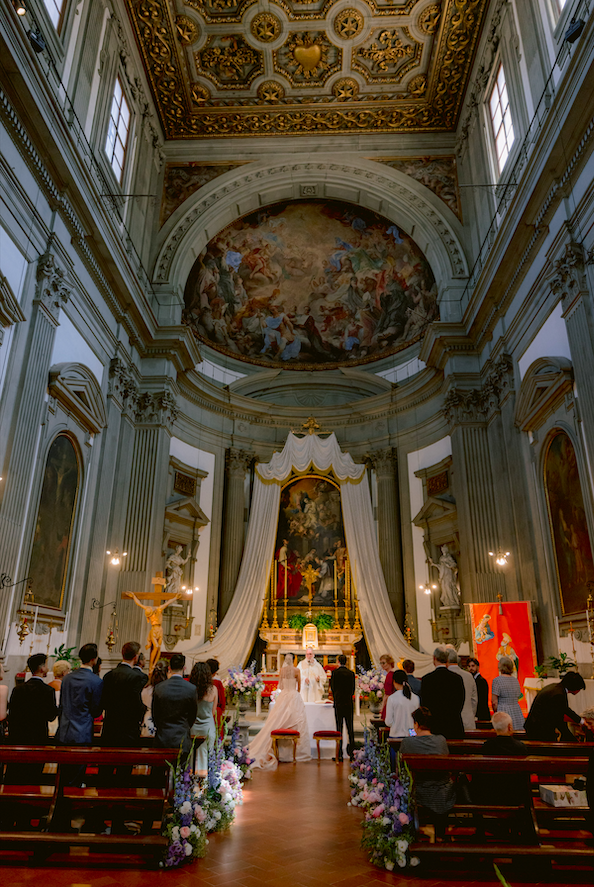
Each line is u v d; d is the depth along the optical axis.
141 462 14.38
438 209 16.47
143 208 15.74
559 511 10.32
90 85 12.02
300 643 15.13
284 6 14.51
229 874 4.26
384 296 18.66
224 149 17.50
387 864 4.33
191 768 5.01
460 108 16.64
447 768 4.35
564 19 10.11
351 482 16.30
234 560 16.88
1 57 7.85
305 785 7.21
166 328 15.26
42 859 4.38
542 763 4.30
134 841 4.34
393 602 16.25
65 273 10.06
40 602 9.73
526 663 10.75
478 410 14.35
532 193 10.32
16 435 8.62
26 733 5.14
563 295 9.62
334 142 17.39
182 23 14.72
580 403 9.12
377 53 15.64
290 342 19.47
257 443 18.36
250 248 18.56
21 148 8.84
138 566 13.58
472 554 13.30
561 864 4.35
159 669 6.62
